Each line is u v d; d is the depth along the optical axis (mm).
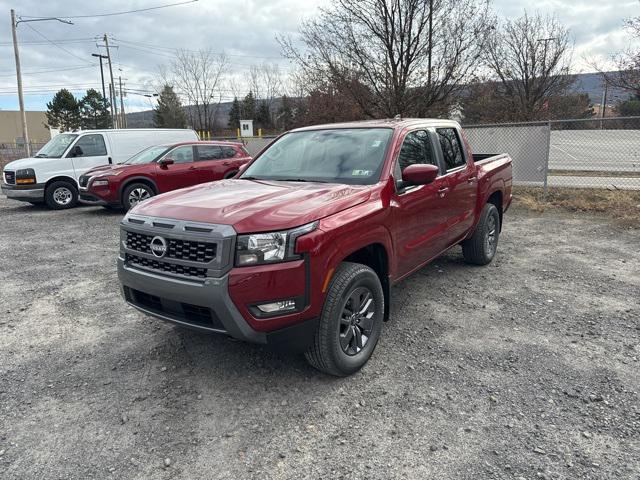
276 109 65188
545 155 11500
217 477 2498
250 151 19547
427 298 5000
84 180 10938
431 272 5895
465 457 2596
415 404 3098
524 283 5441
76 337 4238
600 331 4125
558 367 3525
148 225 3248
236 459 2631
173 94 63906
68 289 5582
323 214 3131
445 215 4777
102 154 12539
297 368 3596
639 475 2424
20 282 5883
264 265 2883
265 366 3639
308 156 4363
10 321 4641
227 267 2867
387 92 11977
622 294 5020
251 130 50000
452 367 3559
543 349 3811
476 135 12734
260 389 3318
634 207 9594
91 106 74750
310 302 3010
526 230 8266
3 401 3244
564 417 2924
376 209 3533
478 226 5797
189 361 3744
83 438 2834
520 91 24266
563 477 2424
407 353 3793
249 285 2848
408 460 2588
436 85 11711
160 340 4129
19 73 28422
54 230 9266
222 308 2879
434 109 12086
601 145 16047
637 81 12852
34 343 4133
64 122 73312
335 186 3670
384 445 2715
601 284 5352
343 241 3184
